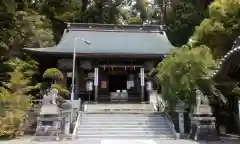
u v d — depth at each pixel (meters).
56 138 14.82
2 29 25.98
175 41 34.69
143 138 15.44
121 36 31.98
